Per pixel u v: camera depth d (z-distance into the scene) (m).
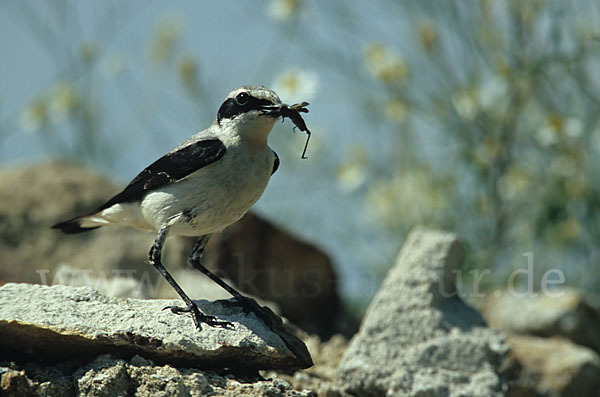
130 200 8.72
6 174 14.63
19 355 7.05
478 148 14.66
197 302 8.09
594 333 12.48
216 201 8.12
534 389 9.98
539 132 14.47
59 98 16.48
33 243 13.75
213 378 7.30
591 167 14.59
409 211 14.88
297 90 13.40
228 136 8.13
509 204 14.78
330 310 14.69
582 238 14.56
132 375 6.98
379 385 8.83
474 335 9.23
